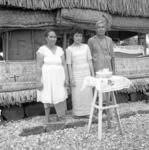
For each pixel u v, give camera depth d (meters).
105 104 4.17
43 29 5.35
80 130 4.07
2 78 4.73
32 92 4.86
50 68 4.09
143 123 4.33
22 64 4.94
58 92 4.14
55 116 4.84
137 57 6.01
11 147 3.46
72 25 5.20
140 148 3.25
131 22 5.91
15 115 4.85
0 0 4.51
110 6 5.41
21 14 4.92
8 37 5.16
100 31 4.28
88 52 4.36
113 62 4.53
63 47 5.74
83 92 4.41
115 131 3.95
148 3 5.89
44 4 4.89
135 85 5.69
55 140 3.67
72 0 5.02
